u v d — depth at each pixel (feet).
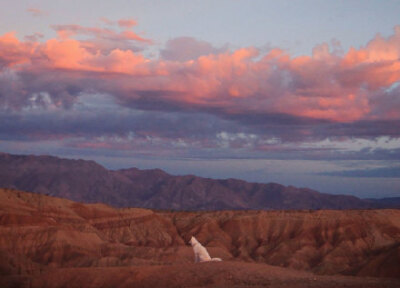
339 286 215.92
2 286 351.87
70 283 280.31
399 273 326.65
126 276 272.92
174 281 255.09
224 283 239.09
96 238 570.87
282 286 219.20
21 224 536.83
